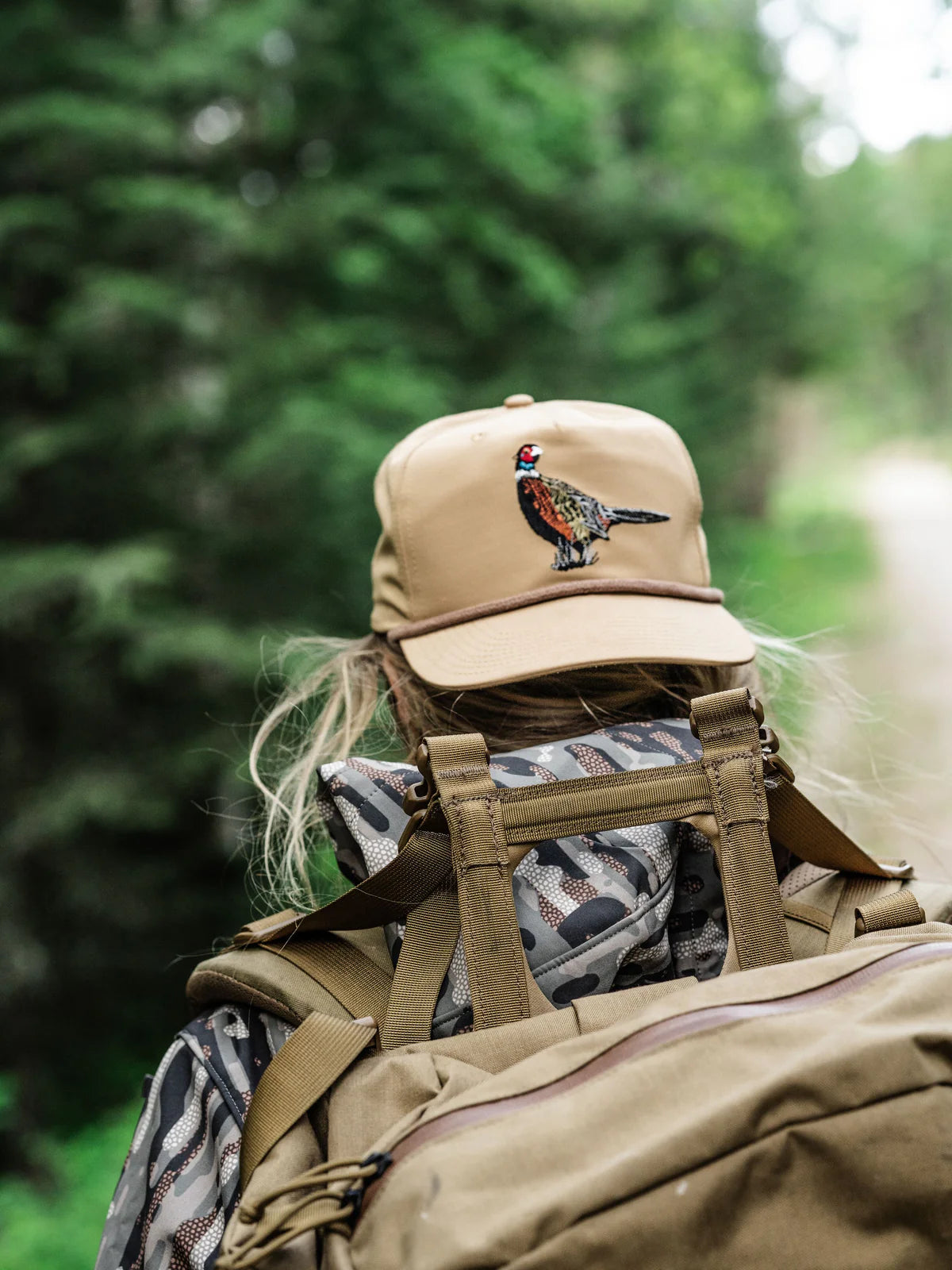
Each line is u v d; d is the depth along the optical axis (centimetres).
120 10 635
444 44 729
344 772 104
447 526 114
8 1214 482
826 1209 77
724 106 1510
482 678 107
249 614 627
